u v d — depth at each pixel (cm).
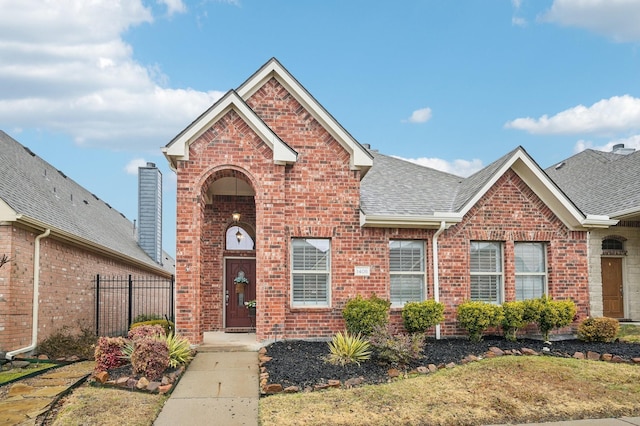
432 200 1488
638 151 1998
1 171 1368
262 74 1354
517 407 819
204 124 1241
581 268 1455
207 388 892
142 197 2948
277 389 870
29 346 1236
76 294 1563
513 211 1434
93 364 1152
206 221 1529
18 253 1191
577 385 918
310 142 1352
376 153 1850
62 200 1844
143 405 796
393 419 761
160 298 2828
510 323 1307
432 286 1373
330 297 1323
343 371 976
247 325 1522
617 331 1343
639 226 1727
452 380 935
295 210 1323
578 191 2056
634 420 783
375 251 1351
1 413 759
